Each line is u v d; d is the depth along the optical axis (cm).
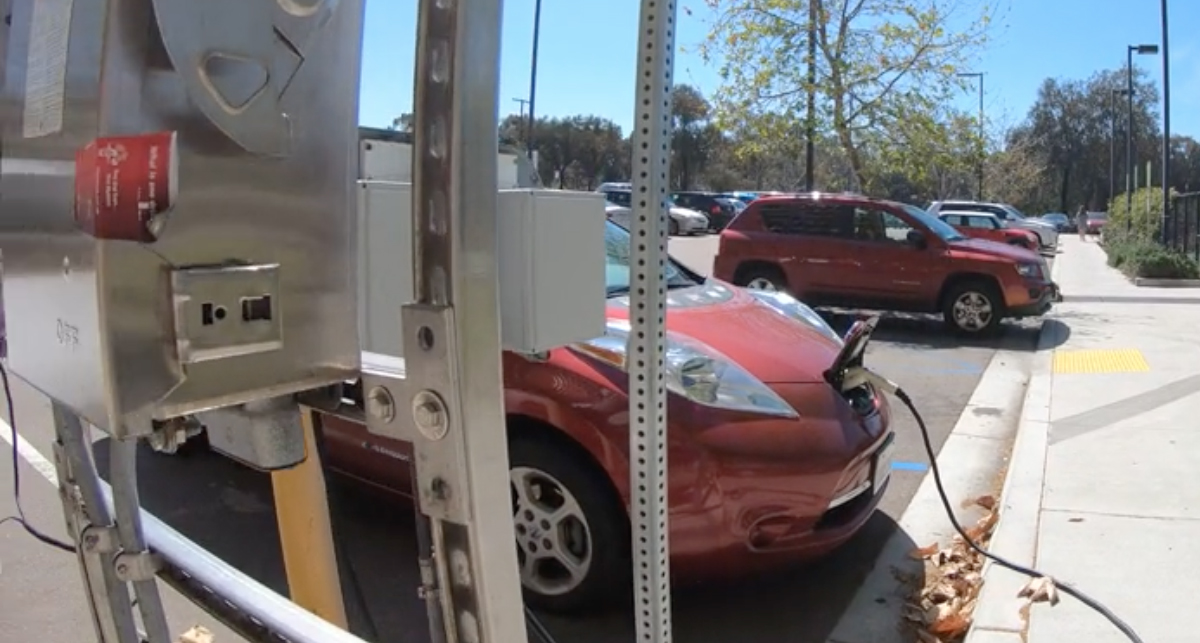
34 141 119
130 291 106
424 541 138
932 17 1332
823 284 1149
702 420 325
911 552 420
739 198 3703
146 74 104
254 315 113
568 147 3450
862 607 368
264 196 113
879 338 1077
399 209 149
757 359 364
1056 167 7088
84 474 176
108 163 103
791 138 1397
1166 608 345
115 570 166
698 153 4981
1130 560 386
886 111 1363
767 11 1348
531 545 351
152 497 474
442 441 115
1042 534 416
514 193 130
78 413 115
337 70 119
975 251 1076
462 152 109
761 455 324
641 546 134
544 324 133
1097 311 1238
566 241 137
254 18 110
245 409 134
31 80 120
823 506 335
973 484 519
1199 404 644
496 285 114
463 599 119
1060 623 337
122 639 173
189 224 108
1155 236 2253
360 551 405
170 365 108
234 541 423
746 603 371
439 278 112
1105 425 596
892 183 2580
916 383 809
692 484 321
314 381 120
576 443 336
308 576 170
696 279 489
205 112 107
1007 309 1057
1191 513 436
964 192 4159
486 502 116
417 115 111
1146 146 6638
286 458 136
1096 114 6931
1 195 130
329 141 119
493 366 115
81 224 108
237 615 153
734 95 1405
